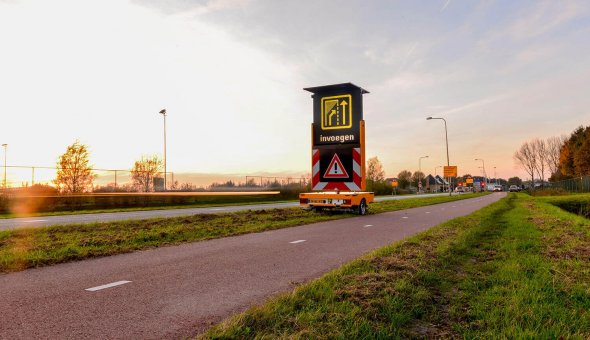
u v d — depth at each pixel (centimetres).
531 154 10062
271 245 792
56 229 975
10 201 1959
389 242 831
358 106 1521
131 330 328
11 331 321
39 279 503
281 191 4159
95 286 468
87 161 2966
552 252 643
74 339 306
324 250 732
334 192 1561
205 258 652
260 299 420
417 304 378
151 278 511
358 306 363
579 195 3678
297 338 289
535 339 289
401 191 8938
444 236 840
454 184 12250
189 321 351
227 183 3841
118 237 854
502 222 1245
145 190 3152
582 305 366
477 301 390
